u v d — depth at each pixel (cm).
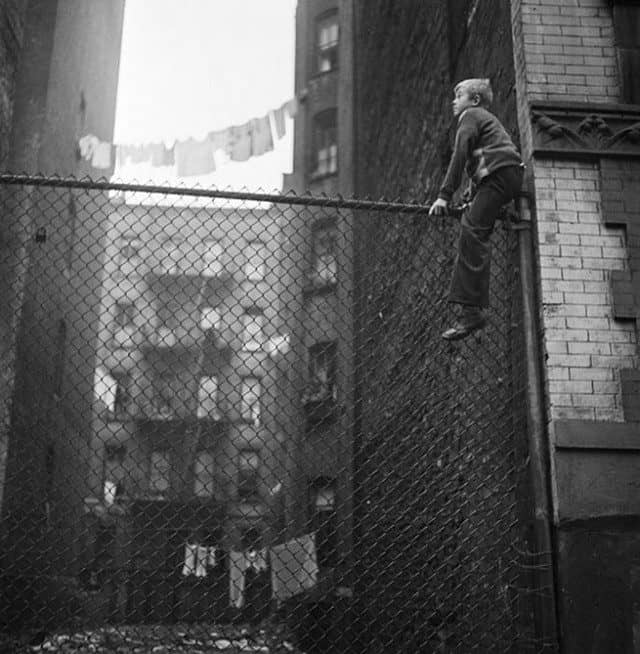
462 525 751
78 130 1902
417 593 759
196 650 713
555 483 554
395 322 1170
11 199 1130
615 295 591
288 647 742
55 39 1609
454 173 581
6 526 1188
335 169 2652
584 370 577
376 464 1177
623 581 538
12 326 1199
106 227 2309
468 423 802
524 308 597
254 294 2336
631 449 561
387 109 1559
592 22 670
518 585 614
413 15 1316
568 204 612
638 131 629
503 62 742
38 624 1103
